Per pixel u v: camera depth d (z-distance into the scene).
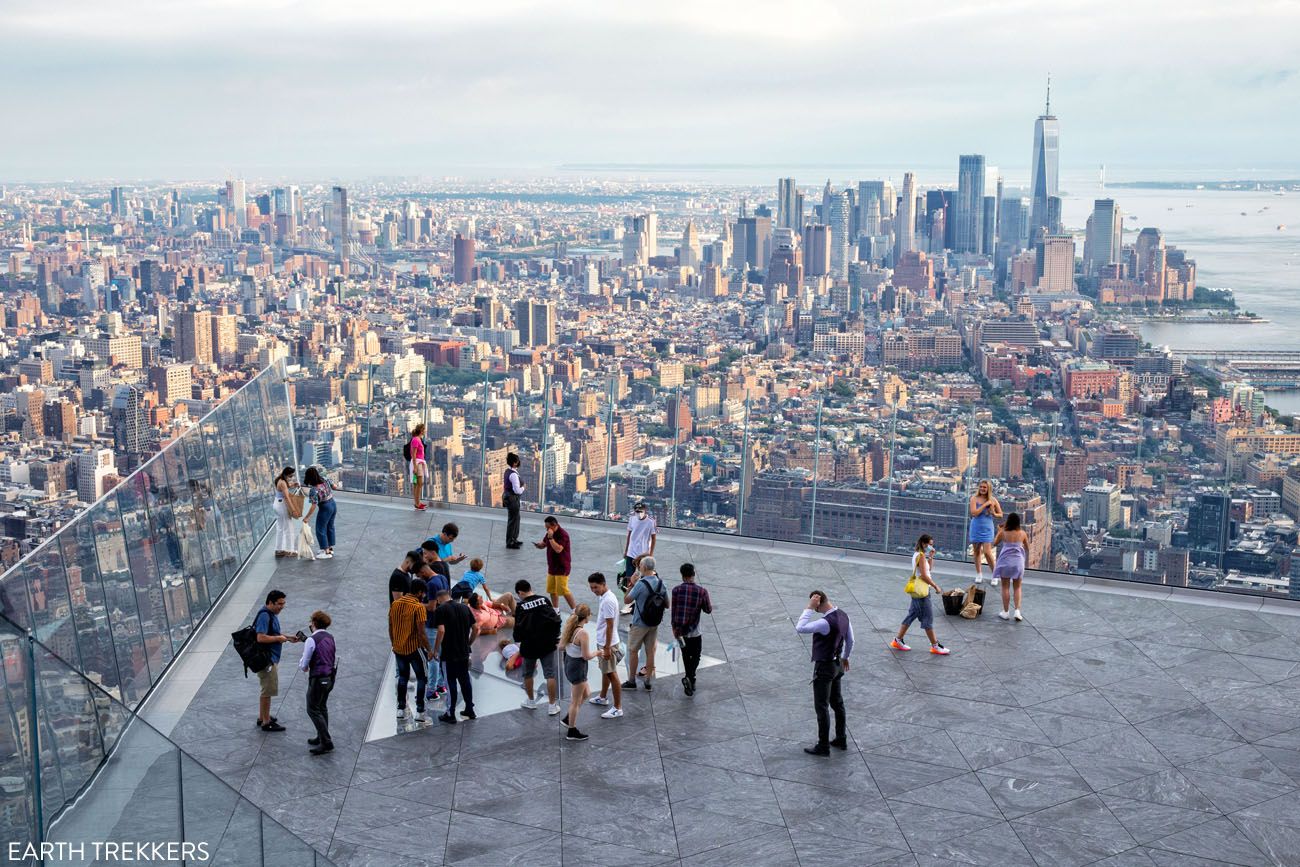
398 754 12.59
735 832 10.98
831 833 10.98
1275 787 11.95
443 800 11.58
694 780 12.02
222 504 18.67
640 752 12.66
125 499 14.83
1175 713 13.73
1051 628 16.59
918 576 15.39
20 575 11.71
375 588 18.25
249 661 12.91
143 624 14.50
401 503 23.95
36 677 8.77
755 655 15.54
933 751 12.70
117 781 8.34
